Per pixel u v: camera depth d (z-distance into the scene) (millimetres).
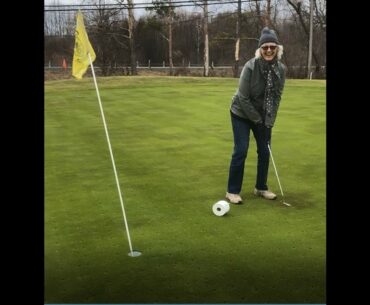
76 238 4004
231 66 35656
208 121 10070
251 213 4609
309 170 6207
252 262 3521
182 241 3938
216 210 4543
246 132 4867
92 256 3652
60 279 3279
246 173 6082
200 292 3104
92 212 4680
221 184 5656
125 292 3107
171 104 12570
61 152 7445
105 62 32406
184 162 6770
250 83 4676
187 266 3477
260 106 4824
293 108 11328
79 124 9891
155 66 38500
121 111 11562
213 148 7668
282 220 4410
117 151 7504
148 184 5672
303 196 5148
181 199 5082
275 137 8258
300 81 17375
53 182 5762
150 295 3066
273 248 3775
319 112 10758
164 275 3338
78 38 4062
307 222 4352
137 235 4066
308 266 3447
